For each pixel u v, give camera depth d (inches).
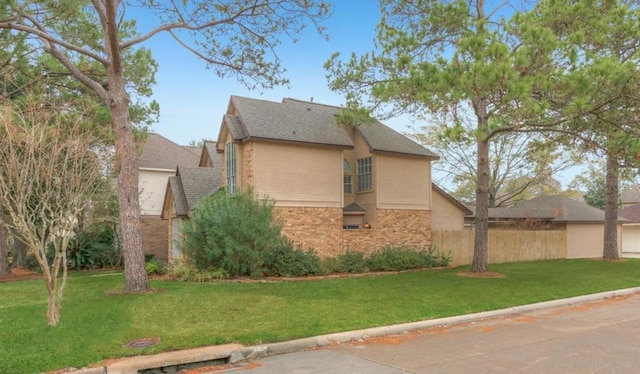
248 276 593.0
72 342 268.1
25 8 498.0
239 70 548.1
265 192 693.3
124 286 490.0
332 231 752.3
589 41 519.5
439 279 589.0
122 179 470.3
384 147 817.5
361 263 689.6
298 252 629.9
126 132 475.2
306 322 331.0
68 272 760.3
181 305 384.8
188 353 255.9
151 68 709.3
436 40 621.0
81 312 348.5
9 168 295.9
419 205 861.2
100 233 833.5
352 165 856.9
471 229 1029.8
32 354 247.1
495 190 1344.7
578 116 486.0
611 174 956.0
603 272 711.1
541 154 941.8
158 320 328.5
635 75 448.1
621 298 515.5
